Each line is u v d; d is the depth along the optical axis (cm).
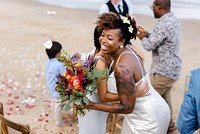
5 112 541
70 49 880
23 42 919
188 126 272
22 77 682
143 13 1387
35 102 579
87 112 362
